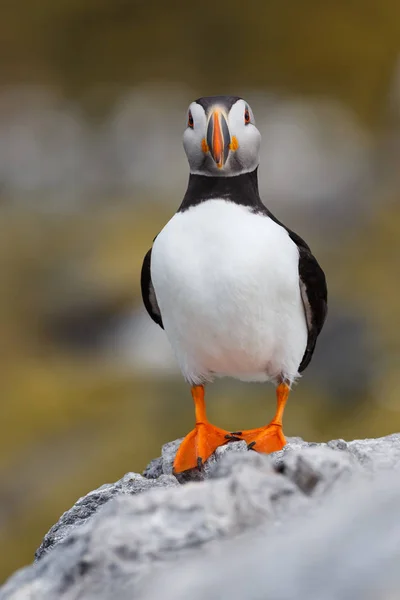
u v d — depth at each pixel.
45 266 20.34
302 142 26.77
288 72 30.58
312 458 3.93
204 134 6.56
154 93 30.08
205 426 7.02
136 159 27.27
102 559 3.58
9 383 17.41
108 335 18.72
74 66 30.84
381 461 4.52
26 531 13.81
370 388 15.39
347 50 30.48
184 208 6.74
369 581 2.88
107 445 15.22
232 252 6.41
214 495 3.74
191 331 6.73
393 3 31.09
